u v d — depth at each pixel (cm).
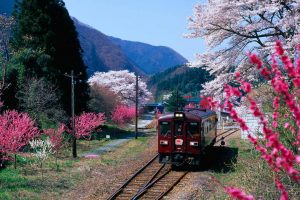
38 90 3653
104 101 6116
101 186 2003
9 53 4216
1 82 3481
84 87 4609
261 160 1288
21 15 4438
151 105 11969
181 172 2320
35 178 2181
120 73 8912
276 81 403
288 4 2094
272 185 1148
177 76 18475
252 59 412
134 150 3388
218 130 5100
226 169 2373
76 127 3653
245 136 3716
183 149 2352
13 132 2434
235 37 2359
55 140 2964
